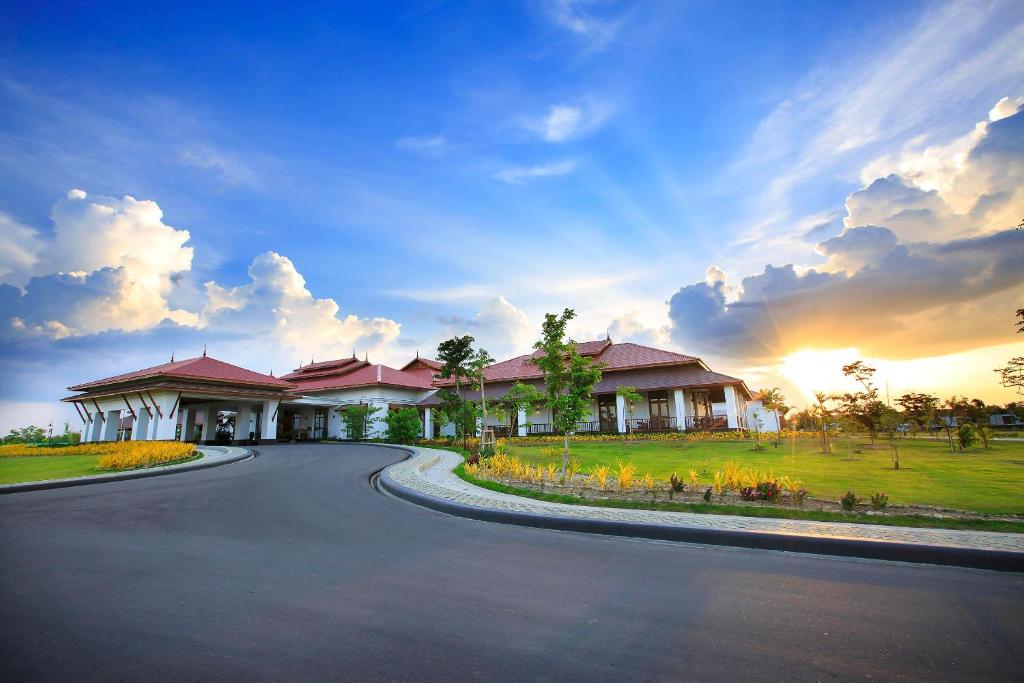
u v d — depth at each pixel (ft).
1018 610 13.43
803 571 17.20
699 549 20.44
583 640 11.69
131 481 43.73
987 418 99.40
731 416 92.84
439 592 15.15
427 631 12.26
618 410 93.15
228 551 20.21
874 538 19.60
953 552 17.87
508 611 13.57
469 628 12.43
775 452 59.26
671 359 96.99
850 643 11.46
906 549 18.47
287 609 13.79
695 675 10.02
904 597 14.52
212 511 29.30
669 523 23.12
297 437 126.82
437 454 67.05
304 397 120.26
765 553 19.75
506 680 9.90
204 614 13.47
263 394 104.42
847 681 9.77
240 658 10.91
